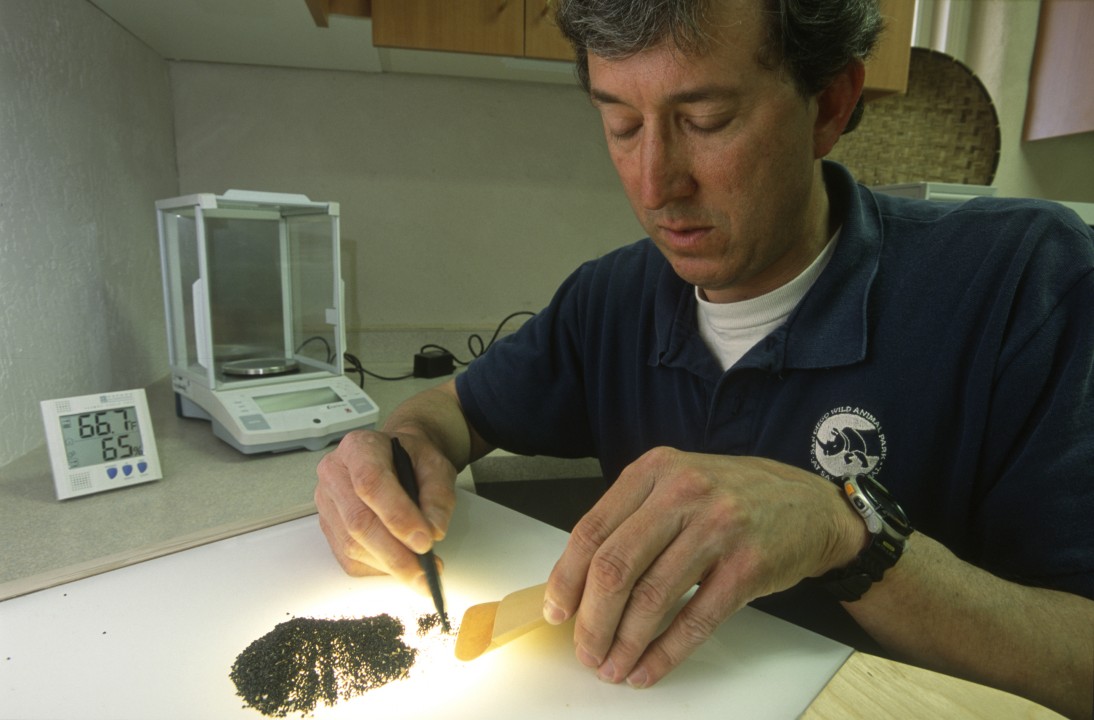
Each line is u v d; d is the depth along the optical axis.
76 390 0.95
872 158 1.43
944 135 1.45
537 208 1.47
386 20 1.03
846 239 0.62
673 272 0.74
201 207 0.88
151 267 1.21
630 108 0.48
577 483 1.26
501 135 1.43
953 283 0.60
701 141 0.48
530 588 0.46
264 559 0.53
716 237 0.52
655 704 0.37
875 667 0.40
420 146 1.40
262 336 1.11
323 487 0.55
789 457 0.62
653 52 0.44
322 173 1.37
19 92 0.81
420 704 0.37
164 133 1.26
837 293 0.61
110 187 1.05
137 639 0.42
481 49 1.07
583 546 0.40
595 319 0.82
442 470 0.60
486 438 0.83
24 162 0.82
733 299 0.66
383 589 0.49
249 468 0.81
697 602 0.38
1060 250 0.58
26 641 0.41
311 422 0.89
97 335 1.01
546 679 0.39
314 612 0.46
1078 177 1.75
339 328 1.05
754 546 0.38
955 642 0.45
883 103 1.41
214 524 0.65
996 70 1.66
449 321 1.48
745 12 0.43
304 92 1.33
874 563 0.44
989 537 0.54
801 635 0.43
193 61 1.28
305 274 1.09
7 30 0.79
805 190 0.54
